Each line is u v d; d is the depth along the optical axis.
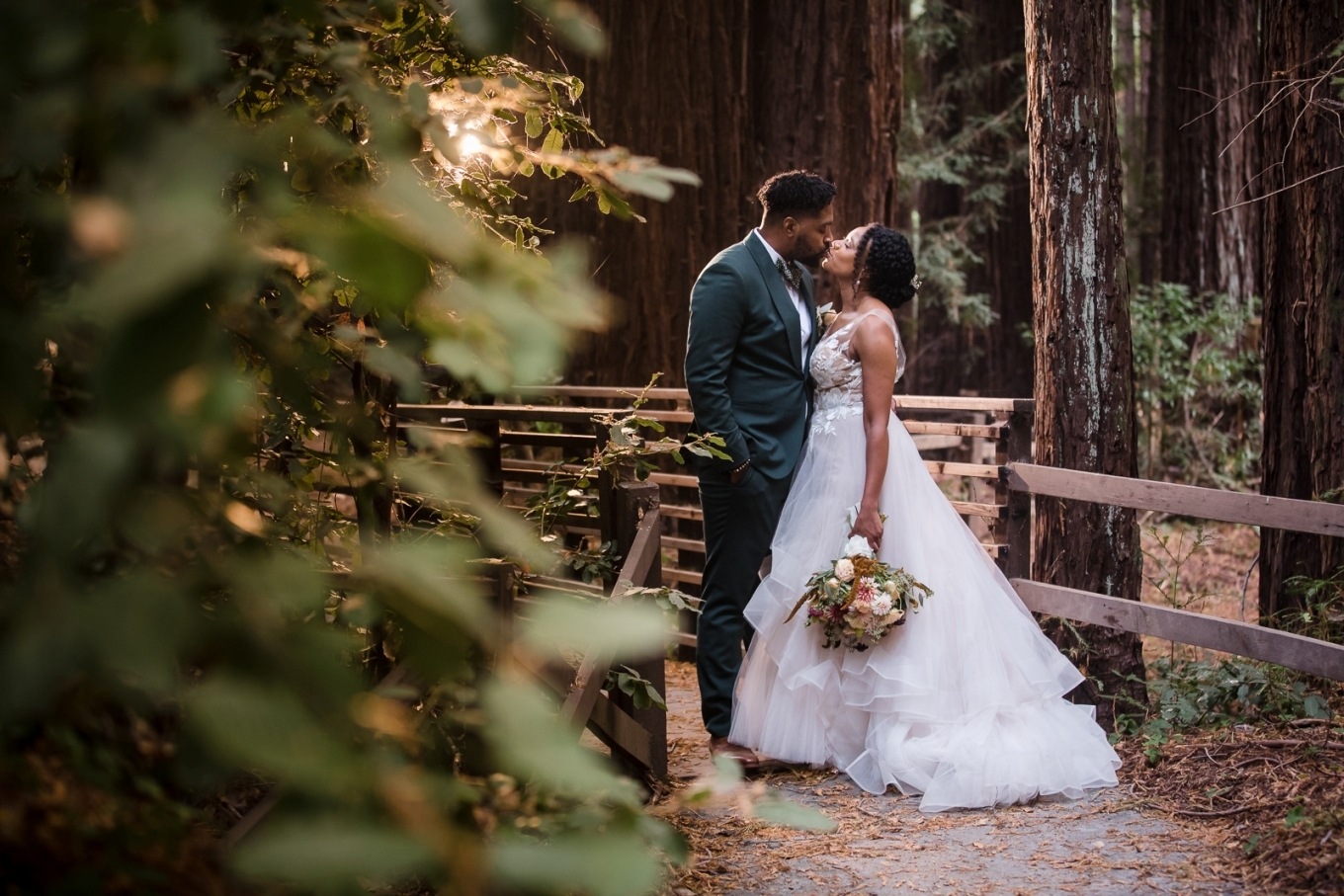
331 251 0.60
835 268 4.22
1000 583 4.19
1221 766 3.58
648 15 6.97
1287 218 4.77
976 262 12.12
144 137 0.67
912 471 4.14
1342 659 3.46
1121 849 3.12
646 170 1.04
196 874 1.07
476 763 2.14
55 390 1.25
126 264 0.53
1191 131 11.71
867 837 3.32
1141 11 14.20
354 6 1.82
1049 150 4.44
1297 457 4.77
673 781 3.85
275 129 0.69
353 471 2.04
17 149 0.77
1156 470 10.72
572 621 0.71
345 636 0.76
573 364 7.00
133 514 0.72
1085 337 4.43
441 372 2.74
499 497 4.40
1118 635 4.42
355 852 0.62
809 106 7.24
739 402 4.14
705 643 4.20
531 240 2.62
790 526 4.12
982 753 3.62
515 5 0.78
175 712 1.40
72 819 1.10
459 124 2.03
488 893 0.64
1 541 1.29
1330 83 4.58
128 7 0.84
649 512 3.84
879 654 3.86
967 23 12.69
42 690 0.61
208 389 0.58
